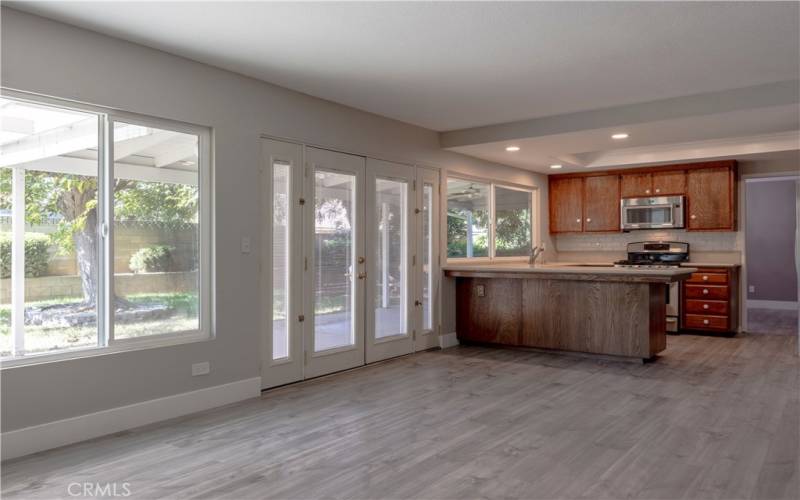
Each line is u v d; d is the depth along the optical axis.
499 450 3.09
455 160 6.45
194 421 3.63
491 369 5.12
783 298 9.97
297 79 4.28
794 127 5.21
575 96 4.76
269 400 4.12
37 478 2.73
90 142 3.41
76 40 3.25
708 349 6.07
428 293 6.12
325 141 4.84
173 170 3.82
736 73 4.16
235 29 3.29
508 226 7.68
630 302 5.35
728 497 2.50
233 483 2.67
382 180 5.50
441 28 3.29
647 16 3.14
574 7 3.02
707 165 7.23
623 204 7.85
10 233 3.09
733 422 3.56
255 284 4.25
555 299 5.76
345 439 3.27
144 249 3.66
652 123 4.98
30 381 3.08
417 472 2.79
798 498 2.49
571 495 2.53
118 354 3.45
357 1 2.92
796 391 4.32
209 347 3.94
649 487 2.61
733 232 7.35
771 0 2.95
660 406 3.92
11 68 2.99
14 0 2.88
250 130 4.22
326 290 4.91
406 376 4.85
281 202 4.53
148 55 3.59
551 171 8.12
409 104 5.01
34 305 3.17
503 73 4.13
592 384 4.55
